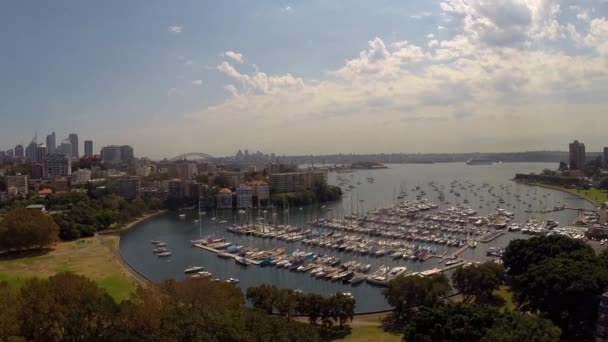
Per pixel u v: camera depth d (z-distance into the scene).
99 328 104.81
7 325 100.00
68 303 115.00
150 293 118.94
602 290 134.12
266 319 109.69
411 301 172.88
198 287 140.50
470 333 105.62
